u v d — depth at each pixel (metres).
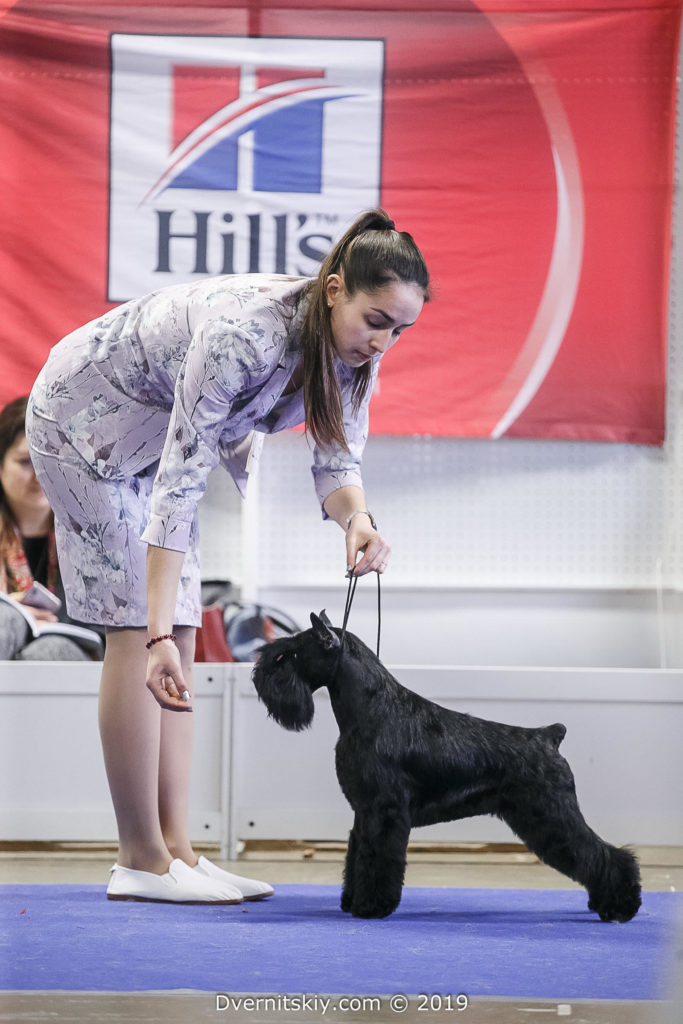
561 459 7.14
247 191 6.85
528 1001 2.33
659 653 7.09
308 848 5.76
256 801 5.34
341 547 7.11
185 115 6.82
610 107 6.82
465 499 7.15
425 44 6.80
